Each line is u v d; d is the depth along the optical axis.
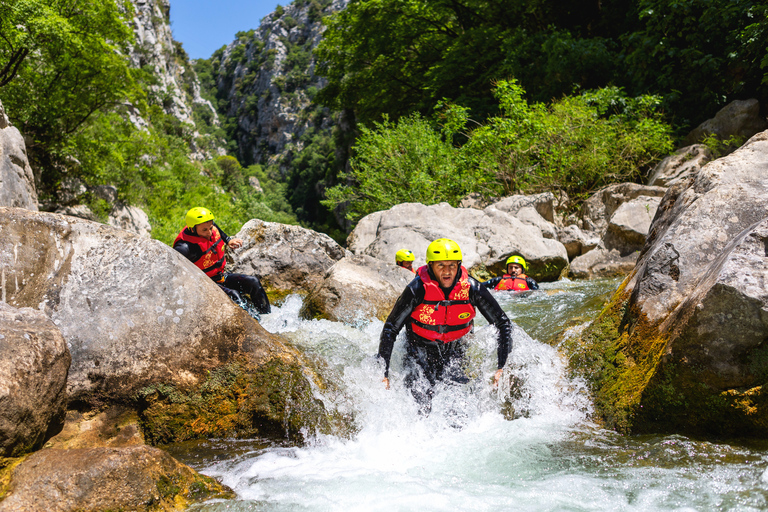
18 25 12.57
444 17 22.38
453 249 3.30
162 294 3.32
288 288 6.96
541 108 11.48
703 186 3.72
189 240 5.41
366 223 9.16
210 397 3.22
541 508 2.17
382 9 22.25
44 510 2.00
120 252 3.35
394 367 3.69
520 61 15.59
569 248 8.79
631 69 12.82
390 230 8.34
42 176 16.06
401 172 12.08
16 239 3.15
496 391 3.47
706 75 11.53
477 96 18.23
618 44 15.00
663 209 4.17
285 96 152.62
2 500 2.00
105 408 3.05
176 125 75.44
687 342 2.69
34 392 2.51
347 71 25.16
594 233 9.26
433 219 8.52
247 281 5.58
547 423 3.19
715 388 2.66
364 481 2.52
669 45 12.05
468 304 3.47
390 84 23.58
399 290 5.57
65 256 3.23
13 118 14.57
